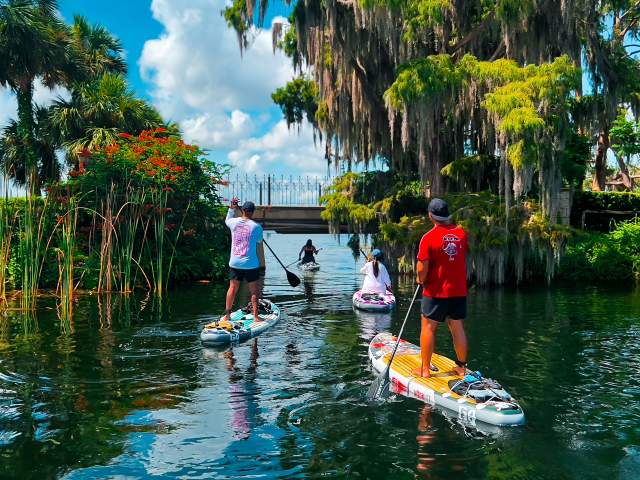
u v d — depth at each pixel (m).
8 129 23.09
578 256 17.62
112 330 8.95
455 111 18.02
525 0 16.03
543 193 15.59
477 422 4.88
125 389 5.83
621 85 19.62
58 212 14.40
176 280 16.67
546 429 4.73
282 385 5.99
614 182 34.59
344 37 17.48
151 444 4.40
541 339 8.37
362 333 8.84
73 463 4.06
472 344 8.03
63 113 21.88
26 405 5.32
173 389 5.84
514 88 15.09
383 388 5.53
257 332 8.78
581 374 6.44
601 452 4.26
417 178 20.66
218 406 5.30
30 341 8.12
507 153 14.91
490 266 16.33
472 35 18.19
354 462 4.08
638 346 7.90
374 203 19.98
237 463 4.07
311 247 21.83
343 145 20.03
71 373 6.43
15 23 20.28
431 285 5.64
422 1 16.23
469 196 17.66
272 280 17.41
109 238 13.46
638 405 5.34
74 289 13.95
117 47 28.12
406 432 4.66
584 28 19.05
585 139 20.98
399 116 19.22
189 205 16.69
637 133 27.34
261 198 25.17
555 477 3.84
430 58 16.42
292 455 4.20
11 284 14.18
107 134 20.58
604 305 12.01
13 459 4.12
